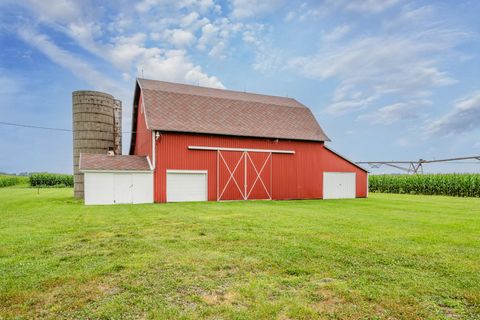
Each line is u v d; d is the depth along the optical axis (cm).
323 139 2367
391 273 511
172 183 1930
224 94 2544
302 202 1948
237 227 925
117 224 989
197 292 430
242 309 378
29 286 451
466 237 794
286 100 2814
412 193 3322
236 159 2108
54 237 786
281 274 507
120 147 2405
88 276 491
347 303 397
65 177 4541
